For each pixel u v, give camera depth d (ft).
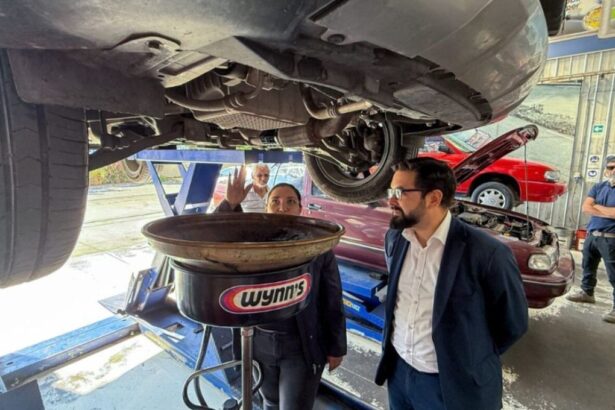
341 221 11.30
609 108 18.19
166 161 7.45
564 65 19.29
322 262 4.55
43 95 2.17
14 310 9.51
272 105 4.01
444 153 18.15
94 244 15.99
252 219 2.79
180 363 7.35
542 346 8.66
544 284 8.14
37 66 2.11
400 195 3.85
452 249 3.67
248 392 2.31
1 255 2.60
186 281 1.91
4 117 2.25
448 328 3.54
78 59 2.22
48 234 2.75
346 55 2.12
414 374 3.98
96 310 9.50
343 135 7.56
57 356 6.12
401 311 4.16
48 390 6.45
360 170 7.96
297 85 4.09
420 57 2.39
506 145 14.80
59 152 2.55
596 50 18.22
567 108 19.34
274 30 1.76
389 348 4.38
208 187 7.66
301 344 4.36
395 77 2.57
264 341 4.41
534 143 20.31
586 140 18.98
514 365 7.86
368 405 5.47
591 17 17.94
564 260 9.35
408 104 3.22
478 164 15.66
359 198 7.83
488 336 3.70
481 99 3.63
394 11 1.80
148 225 2.15
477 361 3.55
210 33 1.75
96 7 1.59
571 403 6.64
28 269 2.91
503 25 2.38
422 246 3.98
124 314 7.91
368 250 10.62
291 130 6.31
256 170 10.18
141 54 2.18
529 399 6.73
